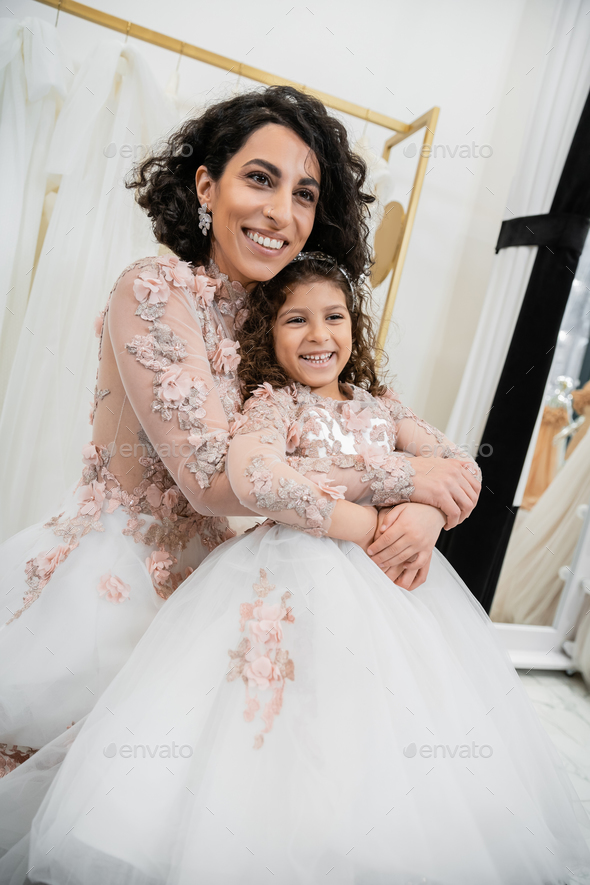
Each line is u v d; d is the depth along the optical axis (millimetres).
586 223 1928
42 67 1591
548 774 1140
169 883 833
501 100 2297
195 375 1086
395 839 847
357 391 1414
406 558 1119
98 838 849
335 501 1057
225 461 1057
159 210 1324
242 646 966
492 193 2359
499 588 2371
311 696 926
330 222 1384
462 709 1000
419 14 2178
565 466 2301
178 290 1136
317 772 868
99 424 1229
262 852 827
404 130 2010
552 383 2275
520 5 2225
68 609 1110
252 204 1167
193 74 2025
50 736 1084
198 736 917
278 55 2102
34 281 1676
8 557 1273
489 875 877
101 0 1913
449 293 2410
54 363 1692
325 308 1277
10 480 1699
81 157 1662
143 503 1211
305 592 1009
